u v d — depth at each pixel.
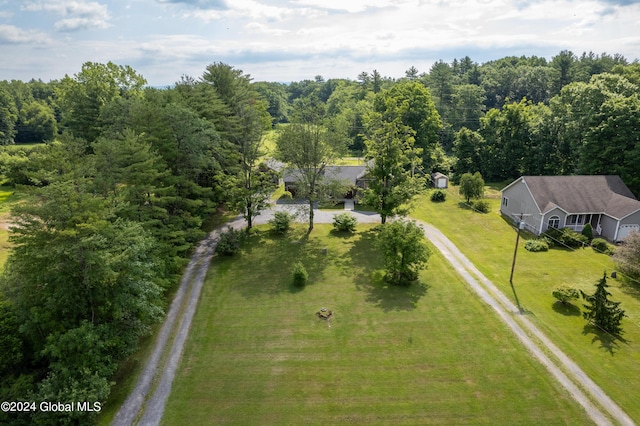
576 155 52.28
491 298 29.11
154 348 24.28
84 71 54.88
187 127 33.28
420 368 22.38
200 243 39.91
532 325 25.86
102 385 18.69
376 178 42.22
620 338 24.42
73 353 19.44
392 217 42.16
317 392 20.81
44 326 19.89
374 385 21.20
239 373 22.23
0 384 19.03
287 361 23.17
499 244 38.94
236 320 27.16
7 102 105.12
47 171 21.77
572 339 24.42
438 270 33.72
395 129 39.94
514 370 22.03
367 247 38.69
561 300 27.95
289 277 33.03
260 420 19.12
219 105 45.94
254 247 38.91
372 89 109.75
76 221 19.50
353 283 31.95
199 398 20.47
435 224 44.78
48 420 17.45
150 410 19.69
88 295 20.89
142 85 60.31
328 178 45.16
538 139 58.22
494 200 53.41
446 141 83.00
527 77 105.00
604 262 34.47
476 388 20.84
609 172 45.53
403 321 26.72
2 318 20.22
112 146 26.33
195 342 24.89
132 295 21.84
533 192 41.47
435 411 19.45
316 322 26.80
